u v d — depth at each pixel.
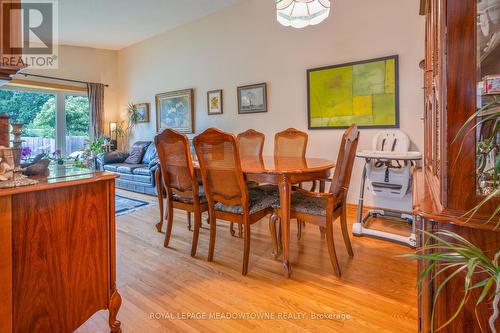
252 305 1.63
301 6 2.62
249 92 4.32
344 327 1.43
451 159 0.81
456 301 0.85
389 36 3.16
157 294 1.75
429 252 0.86
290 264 2.06
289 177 1.93
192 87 5.14
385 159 2.73
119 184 5.12
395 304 1.61
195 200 2.26
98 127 6.18
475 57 0.78
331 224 1.92
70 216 1.21
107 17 4.64
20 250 1.04
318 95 3.68
